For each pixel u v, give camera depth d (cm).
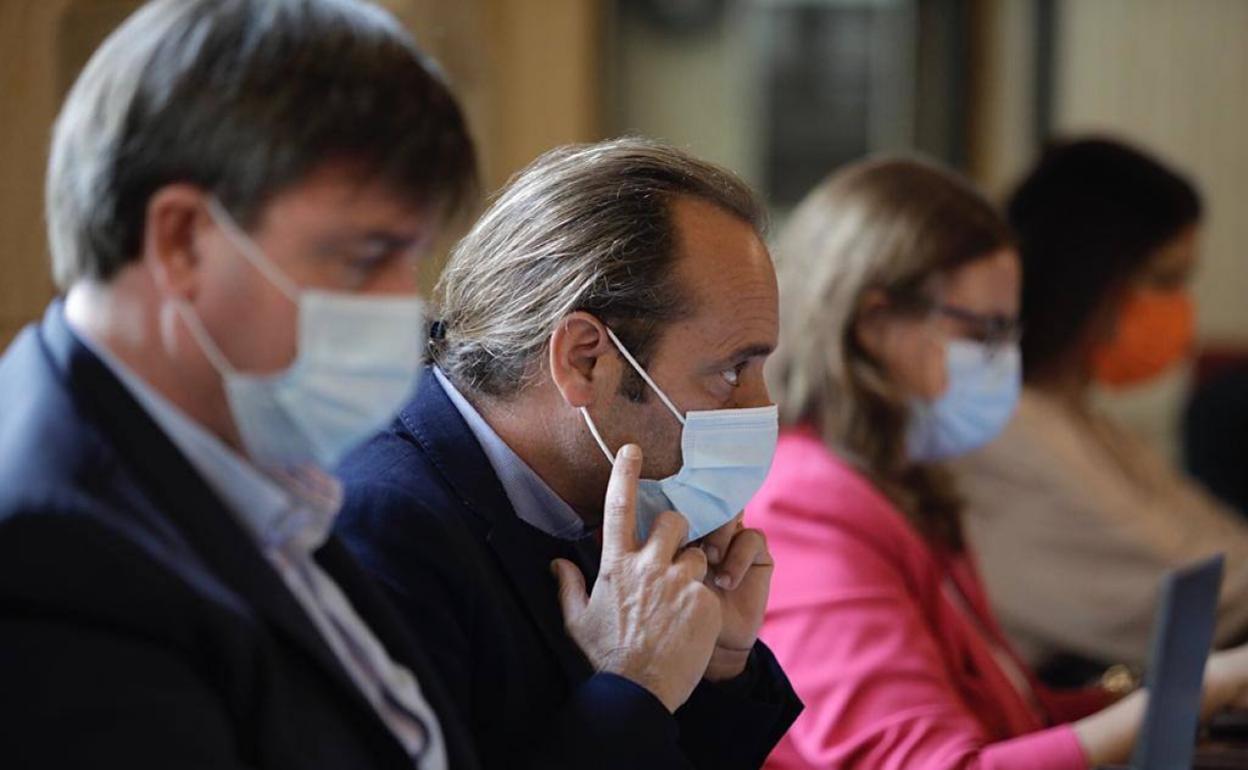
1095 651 1050
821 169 2116
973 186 827
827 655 712
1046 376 1060
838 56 2102
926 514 819
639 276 522
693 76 2084
